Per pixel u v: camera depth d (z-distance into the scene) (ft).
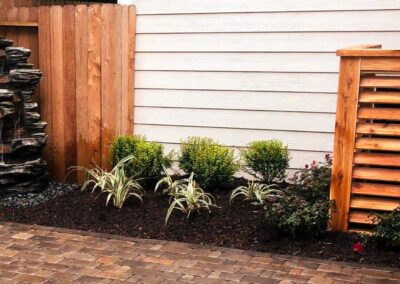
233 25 19.89
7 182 19.53
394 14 18.12
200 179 18.43
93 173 19.45
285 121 19.67
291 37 19.27
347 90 14.73
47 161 22.02
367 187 14.90
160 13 20.61
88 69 21.16
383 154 14.75
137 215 16.98
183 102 20.80
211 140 19.69
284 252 14.28
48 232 16.02
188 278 12.70
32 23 21.49
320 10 18.84
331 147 19.21
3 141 19.65
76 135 21.56
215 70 20.31
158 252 14.38
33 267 13.41
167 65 20.80
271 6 19.36
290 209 14.88
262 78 19.77
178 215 16.74
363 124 14.80
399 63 14.17
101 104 21.21
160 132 21.18
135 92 21.24
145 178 18.99
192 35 20.40
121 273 13.02
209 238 15.26
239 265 13.46
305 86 19.30
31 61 21.79
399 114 14.51
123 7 20.74
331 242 14.65
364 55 14.33
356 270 13.05
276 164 18.43
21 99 19.80
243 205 17.34
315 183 16.12
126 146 19.49
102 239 15.40
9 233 15.93
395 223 13.88
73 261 13.80
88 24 20.98
